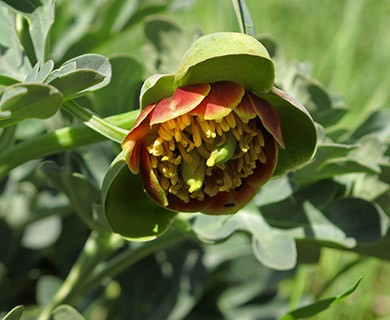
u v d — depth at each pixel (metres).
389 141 0.28
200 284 0.34
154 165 0.23
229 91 0.22
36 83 0.22
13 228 0.34
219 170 0.23
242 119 0.22
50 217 0.35
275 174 0.24
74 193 0.26
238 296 0.35
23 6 0.25
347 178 0.28
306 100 0.28
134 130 0.22
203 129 0.22
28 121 0.32
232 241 0.35
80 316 0.25
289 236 0.27
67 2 0.36
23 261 0.34
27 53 0.25
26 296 0.35
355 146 0.26
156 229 0.24
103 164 0.29
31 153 0.25
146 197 0.23
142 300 0.33
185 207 0.23
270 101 0.23
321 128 0.26
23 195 0.33
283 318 0.25
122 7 0.32
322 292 0.34
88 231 0.35
